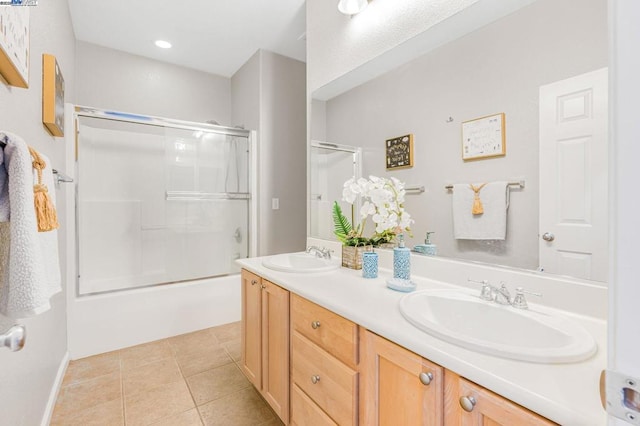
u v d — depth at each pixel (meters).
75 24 2.52
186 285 2.60
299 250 3.21
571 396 0.56
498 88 1.17
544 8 1.04
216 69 3.37
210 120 3.44
